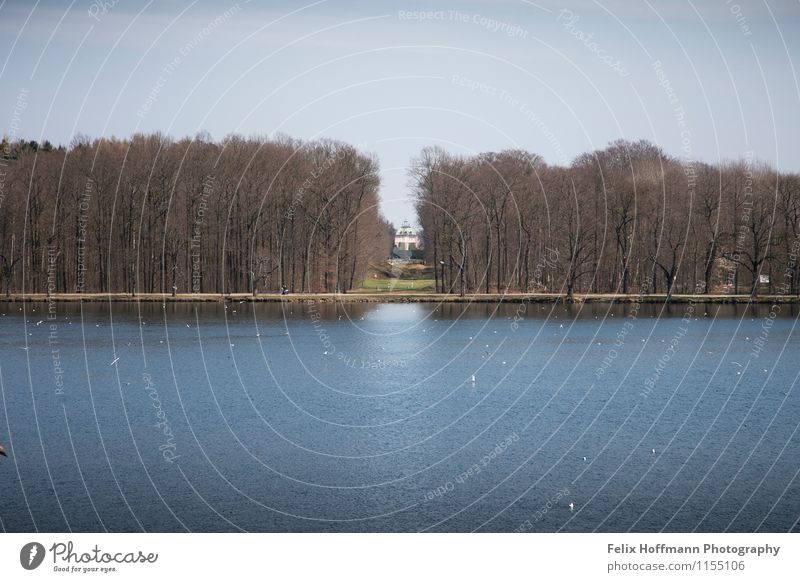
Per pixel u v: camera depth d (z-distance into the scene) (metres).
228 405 82.12
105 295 180.38
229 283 188.50
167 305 177.88
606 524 52.06
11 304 176.50
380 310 174.25
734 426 73.69
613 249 188.75
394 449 67.06
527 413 79.31
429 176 188.00
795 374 99.56
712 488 57.72
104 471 60.53
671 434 71.12
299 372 101.12
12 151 187.00
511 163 194.88
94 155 187.00
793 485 58.25
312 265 190.50
